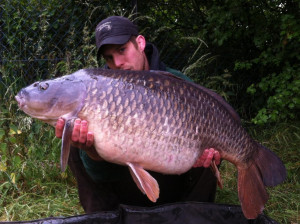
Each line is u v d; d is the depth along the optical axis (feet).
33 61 7.32
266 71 8.79
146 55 4.69
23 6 7.80
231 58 8.85
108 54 4.28
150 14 8.45
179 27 8.71
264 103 8.75
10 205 5.15
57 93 3.16
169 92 3.29
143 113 3.17
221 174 6.35
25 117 5.75
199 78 8.23
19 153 5.87
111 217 3.77
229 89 8.80
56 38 7.93
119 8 6.88
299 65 8.09
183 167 3.43
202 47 8.60
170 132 3.27
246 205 3.72
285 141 7.41
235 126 3.64
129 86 3.18
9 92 6.23
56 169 5.81
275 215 5.13
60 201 5.24
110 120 3.14
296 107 8.04
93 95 3.14
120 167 4.19
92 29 7.90
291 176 6.28
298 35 7.55
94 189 4.39
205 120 3.43
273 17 8.39
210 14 8.35
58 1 7.99
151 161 3.27
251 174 3.80
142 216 3.82
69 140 3.20
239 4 8.07
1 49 7.43
